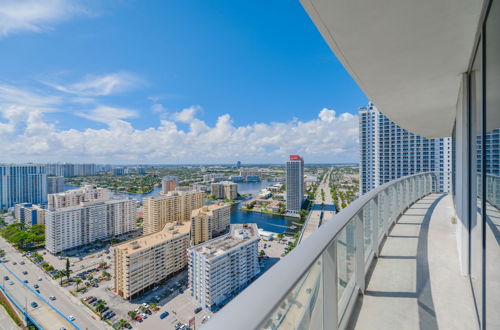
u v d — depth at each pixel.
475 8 1.43
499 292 1.24
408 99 3.11
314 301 1.04
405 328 1.58
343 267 1.63
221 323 0.41
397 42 1.82
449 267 2.39
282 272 0.63
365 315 1.72
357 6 1.43
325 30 1.68
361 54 2.00
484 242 1.51
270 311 0.47
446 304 1.81
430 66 2.18
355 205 1.62
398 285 2.10
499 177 1.28
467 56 2.00
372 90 2.80
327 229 1.06
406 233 3.43
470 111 2.17
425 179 7.25
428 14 1.49
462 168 2.27
